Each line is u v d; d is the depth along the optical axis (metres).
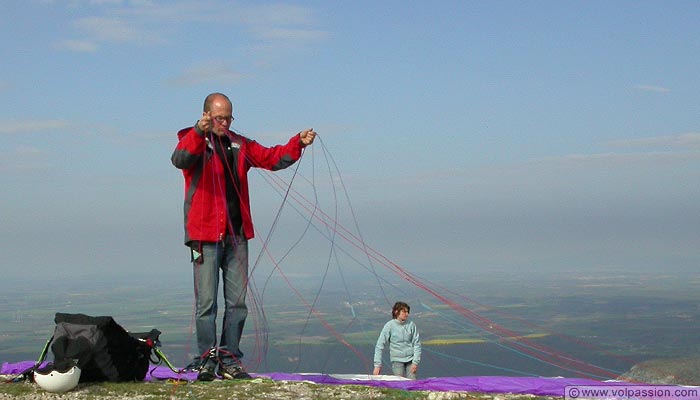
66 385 6.84
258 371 8.48
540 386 7.85
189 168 7.53
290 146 7.66
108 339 7.23
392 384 8.08
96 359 7.12
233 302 7.70
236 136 7.75
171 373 8.15
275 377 8.33
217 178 7.55
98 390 6.96
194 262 7.60
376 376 8.59
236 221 7.71
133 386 7.17
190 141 7.25
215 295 7.60
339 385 7.69
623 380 8.62
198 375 7.65
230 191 7.66
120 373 7.37
